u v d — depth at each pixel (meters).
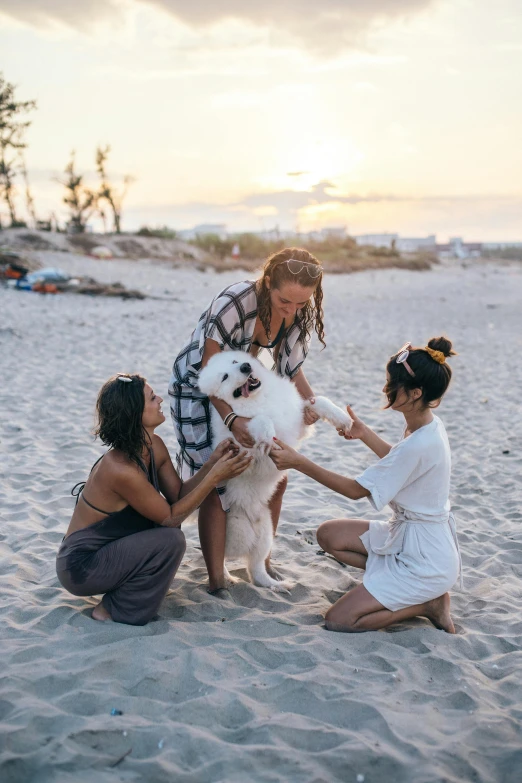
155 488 3.19
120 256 27.89
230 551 3.46
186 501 3.10
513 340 14.62
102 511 3.08
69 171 35.41
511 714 2.54
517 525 4.59
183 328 13.55
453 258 49.22
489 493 5.23
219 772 2.14
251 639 2.97
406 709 2.53
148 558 3.02
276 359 3.66
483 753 2.31
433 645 3.01
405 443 3.11
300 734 2.35
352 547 3.44
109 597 3.12
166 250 31.25
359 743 2.29
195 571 3.81
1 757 2.13
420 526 3.17
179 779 2.10
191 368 3.38
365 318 18.44
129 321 13.99
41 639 2.89
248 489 3.36
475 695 2.64
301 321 3.52
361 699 2.55
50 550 3.93
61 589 3.42
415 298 24.55
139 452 3.03
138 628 3.02
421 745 2.31
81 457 5.67
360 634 3.09
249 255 33.94
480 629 3.24
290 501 5.03
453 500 5.10
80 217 35.88
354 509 4.93
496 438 6.73
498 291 28.45
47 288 16.67
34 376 8.62
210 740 2.27
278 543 4.29
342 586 3.72
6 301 14.88
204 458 3.41
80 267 23.38
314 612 3.36
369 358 11.60
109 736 2.26
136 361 10.04
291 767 2.17
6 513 4.44
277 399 3.27
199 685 2.61
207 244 34.09
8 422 6.55
